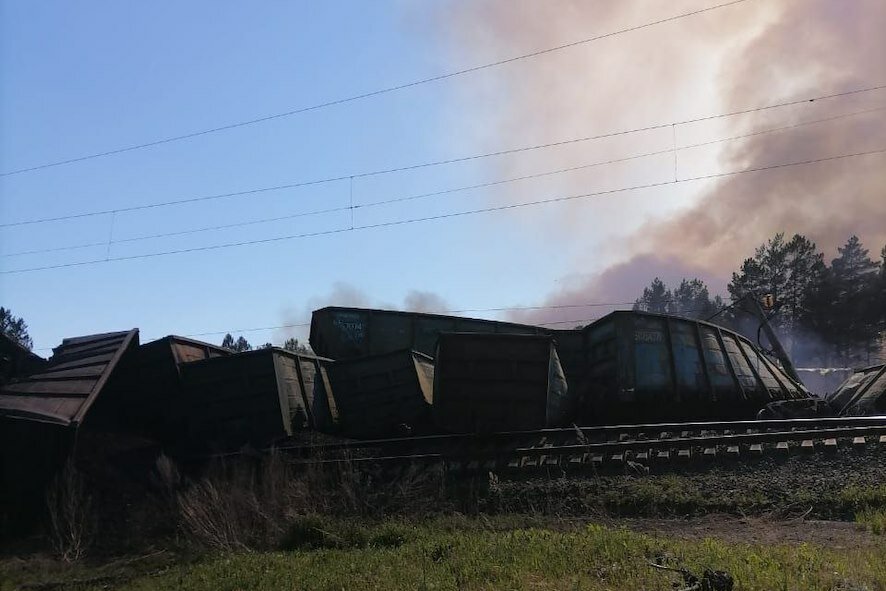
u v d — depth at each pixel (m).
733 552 7.85
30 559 11.18
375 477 14.03
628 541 8.62
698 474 12.68
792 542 9.04
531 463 13.76
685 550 8.04
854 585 6.34
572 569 7.59
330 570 8.62
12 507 12.72
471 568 7.88
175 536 12.18
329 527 11.43
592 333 20.56
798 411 19.03
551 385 16.14
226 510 12.06
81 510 12.49
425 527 11.49
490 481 13.27
